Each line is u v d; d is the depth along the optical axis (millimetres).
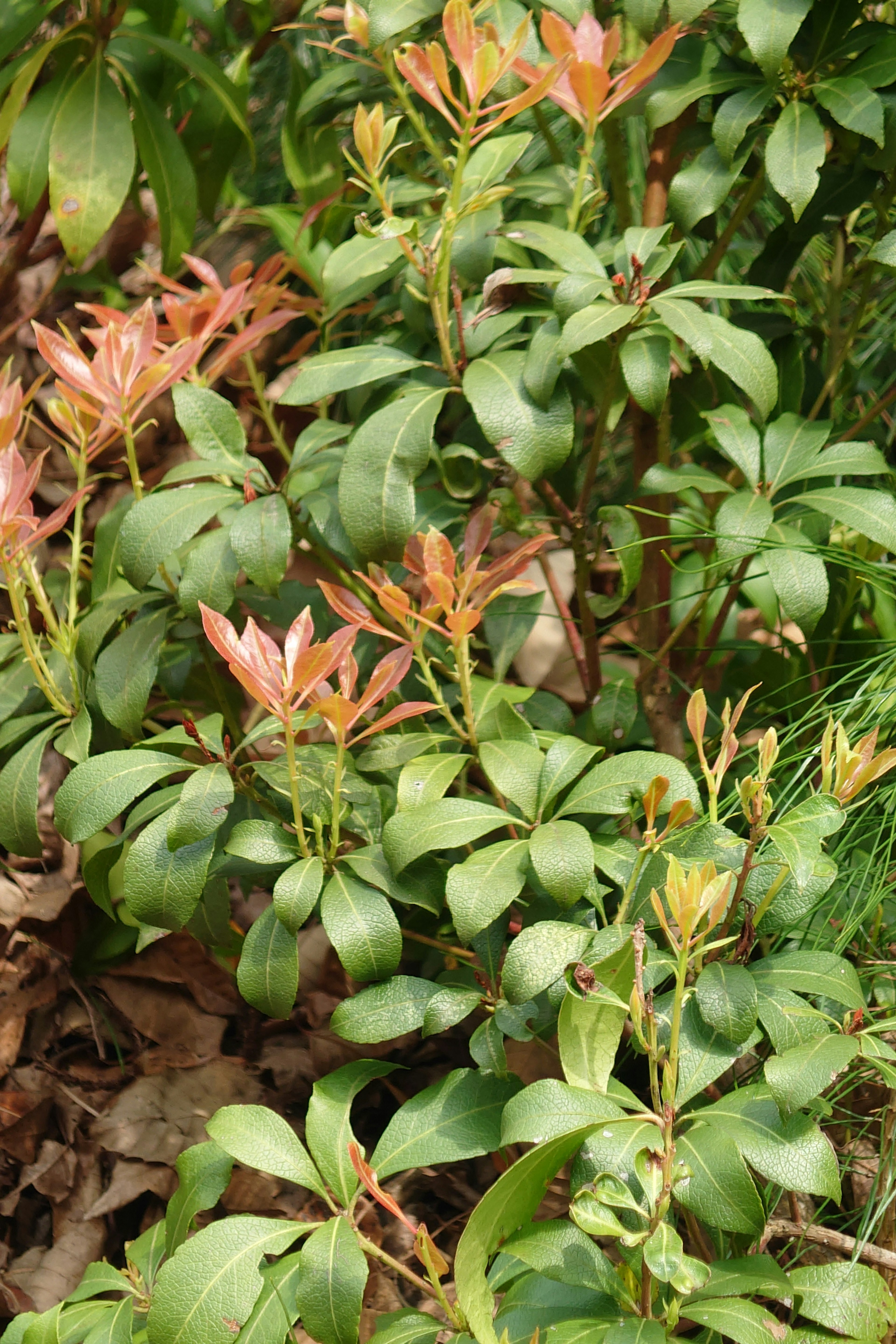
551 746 1022
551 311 1041
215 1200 978
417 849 972
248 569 1013
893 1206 1005
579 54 1015
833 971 961
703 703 948
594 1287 934
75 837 987
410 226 1001
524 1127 931
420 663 1036
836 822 937
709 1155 933
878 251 1026
